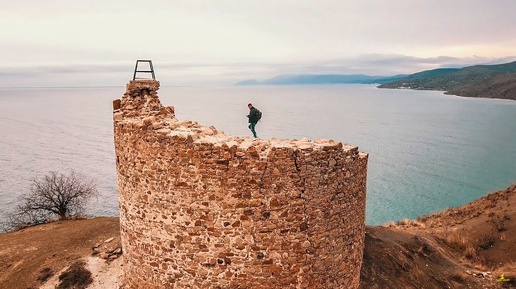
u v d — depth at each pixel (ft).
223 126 260.01
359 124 400.47
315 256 29.94
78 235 60.54
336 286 32.01
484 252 60.85
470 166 221.05
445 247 62.34
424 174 201.16
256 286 28.96
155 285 31.24
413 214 138.21
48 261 50.06
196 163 28.07
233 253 28.55
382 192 168.66
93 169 224.33
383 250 48.39
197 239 28.89
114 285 40.37
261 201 28.09
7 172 214.28
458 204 149.79
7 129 423.23
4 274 49.39
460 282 49.47
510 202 77.97
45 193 105.50
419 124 423.64
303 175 28.53
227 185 27.89
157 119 32.73
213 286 29.09
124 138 32.04
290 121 374.63
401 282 43.27
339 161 30.55
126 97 37.01
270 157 27.76
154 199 30.17
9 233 68.74
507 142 307.99
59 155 271.28
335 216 30.91
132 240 32.63
